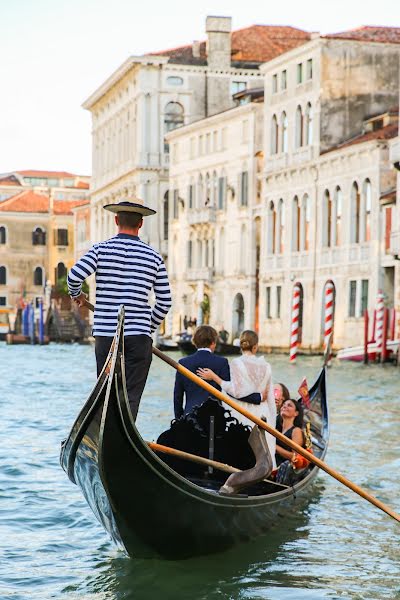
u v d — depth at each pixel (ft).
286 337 226.17
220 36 301.43
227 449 48.44
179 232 284.82
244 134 249.75
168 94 301.43
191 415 47.50
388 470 65.46
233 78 304.50
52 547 47.16
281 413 56.75
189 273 272.51
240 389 49.16
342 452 72.43
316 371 155.22
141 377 41.93
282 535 49.67
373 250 193.57
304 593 41.11
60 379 146.00
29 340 310.45
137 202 42.16
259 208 242.58
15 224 422.00
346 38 215.72
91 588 41.57
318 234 214.69
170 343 230.89
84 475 41.73
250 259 247.29
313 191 216.54
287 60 227.81
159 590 41.32
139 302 41.68
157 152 302.86
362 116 217.36
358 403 105.70
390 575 43.62
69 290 42.06
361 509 55.06
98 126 356.79
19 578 42.80
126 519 41.73
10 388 128.67
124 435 39.45
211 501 43.27
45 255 424.46
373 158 194.90
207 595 40.78
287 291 226.38
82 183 497.05
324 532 50.29
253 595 40.70
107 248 41.81
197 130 272.51
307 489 55.21
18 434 81.76
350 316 202.18
